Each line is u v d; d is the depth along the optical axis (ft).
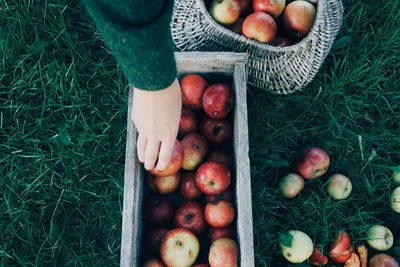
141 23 2.93
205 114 7.00
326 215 7.43
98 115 7.58
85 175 7.29
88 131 7.49
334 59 8.09
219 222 6.25
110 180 7.38
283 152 7.79
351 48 8.39
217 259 5.97
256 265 7.13
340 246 7.11
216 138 6.83
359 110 8.27
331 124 7.90
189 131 6.86
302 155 7.25
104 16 2.81
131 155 5.82
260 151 7.67
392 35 8.27
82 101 7.59
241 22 7.03
